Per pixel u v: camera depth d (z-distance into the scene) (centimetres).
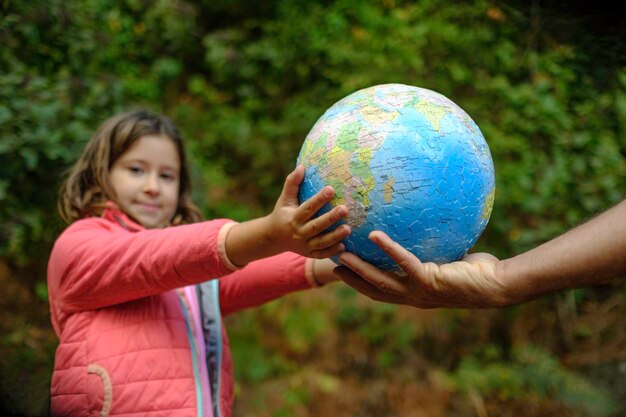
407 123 150
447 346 439
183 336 192
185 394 184
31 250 388
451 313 446
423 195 147
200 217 247
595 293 439
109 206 215
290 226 151
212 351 197
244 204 525
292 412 407
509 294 146
